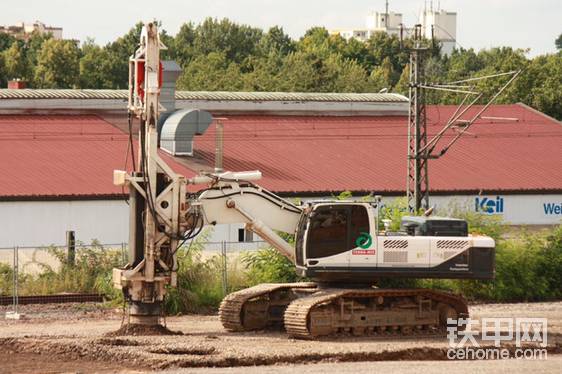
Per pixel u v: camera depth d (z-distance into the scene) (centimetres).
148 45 4962
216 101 12656
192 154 11112
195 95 12650
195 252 7019
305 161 11512
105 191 9900
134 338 4928
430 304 5366
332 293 5134
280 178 10931
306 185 10856
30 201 9612
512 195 11769
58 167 10312
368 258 5184
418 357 4706
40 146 10800
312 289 5484
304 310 5019
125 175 4978
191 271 6694
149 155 4966
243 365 4397
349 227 5191
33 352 4675
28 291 6894
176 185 5025
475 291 7475
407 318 5309
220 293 6681
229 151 11456
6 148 10638
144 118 5003
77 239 9769
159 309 5116
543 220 11956
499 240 7750
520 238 7950
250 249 9612
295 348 4709
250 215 5203
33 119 11625
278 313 5512
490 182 11825
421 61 9338
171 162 10794
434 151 12494
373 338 5147
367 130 12781
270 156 11500
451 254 5253
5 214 9544
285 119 12850
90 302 6675
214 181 5150
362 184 11088
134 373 4138
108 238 9894
